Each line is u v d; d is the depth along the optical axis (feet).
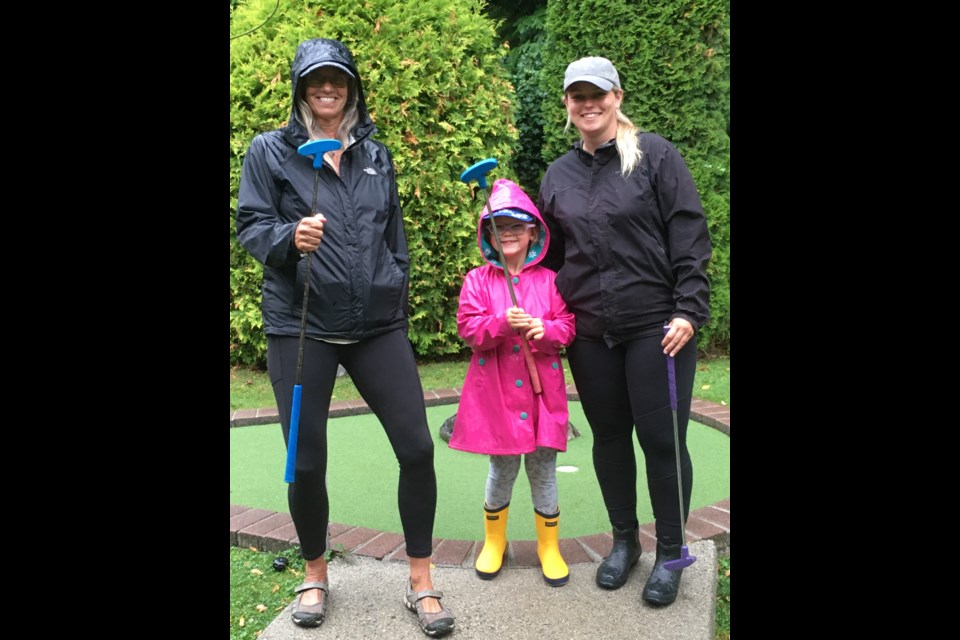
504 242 7.87
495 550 8.03
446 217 17.49
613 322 7.25
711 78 17.44
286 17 16.34
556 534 7.94
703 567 7.93
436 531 9.36
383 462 11.92
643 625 6.95
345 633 6.89
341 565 8.23
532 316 7.68
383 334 7.03
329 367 6.86
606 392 7.61
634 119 17.87
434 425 14.02
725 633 7.20
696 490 10.46
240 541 8.83
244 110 16.11
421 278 17.60
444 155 17.12
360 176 6.98
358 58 16.30
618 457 7.79
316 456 6.86
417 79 16.79
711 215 17.83
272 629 6.94
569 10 17.98
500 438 7.61
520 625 6.99
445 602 7.42
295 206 6.71
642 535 8.81
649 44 17.43
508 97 18.40
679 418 7.27
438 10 17.31
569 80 7.09
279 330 6.82
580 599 7.44
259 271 17.04
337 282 6.66
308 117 6.78
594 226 7.22
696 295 6.91
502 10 29.48
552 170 7.83
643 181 7.06
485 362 7.75
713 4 17.10
